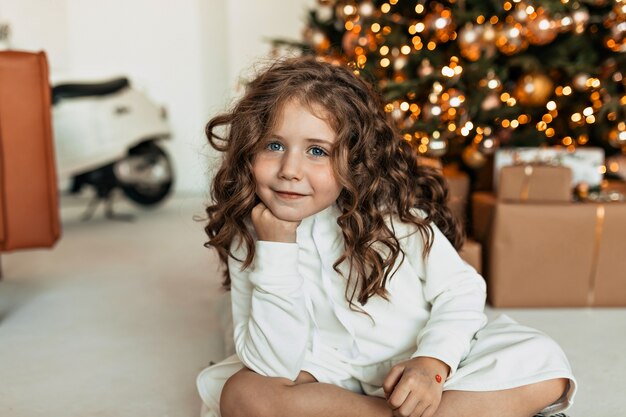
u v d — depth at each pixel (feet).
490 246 5.29
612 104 5.64
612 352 4.34
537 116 6.30
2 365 4.32
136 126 10.09
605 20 5.91
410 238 3.04
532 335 2.97
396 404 2.53
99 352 4.55
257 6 12.84
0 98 4.73
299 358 2.86
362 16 6.31
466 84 6.03
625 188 5.79
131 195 10.73
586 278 5.26
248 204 2.90
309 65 2.88
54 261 7.46
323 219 3.05
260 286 2.83
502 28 5.67
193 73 13.24
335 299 3.06
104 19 12.76
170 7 13.05
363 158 2.86
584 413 3.43
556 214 5.18
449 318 2.86
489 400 2.75
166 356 4.46
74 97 9.58
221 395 2.92
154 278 6.65
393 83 5.70
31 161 4.87
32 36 12.18
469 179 5.74
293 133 2.68
